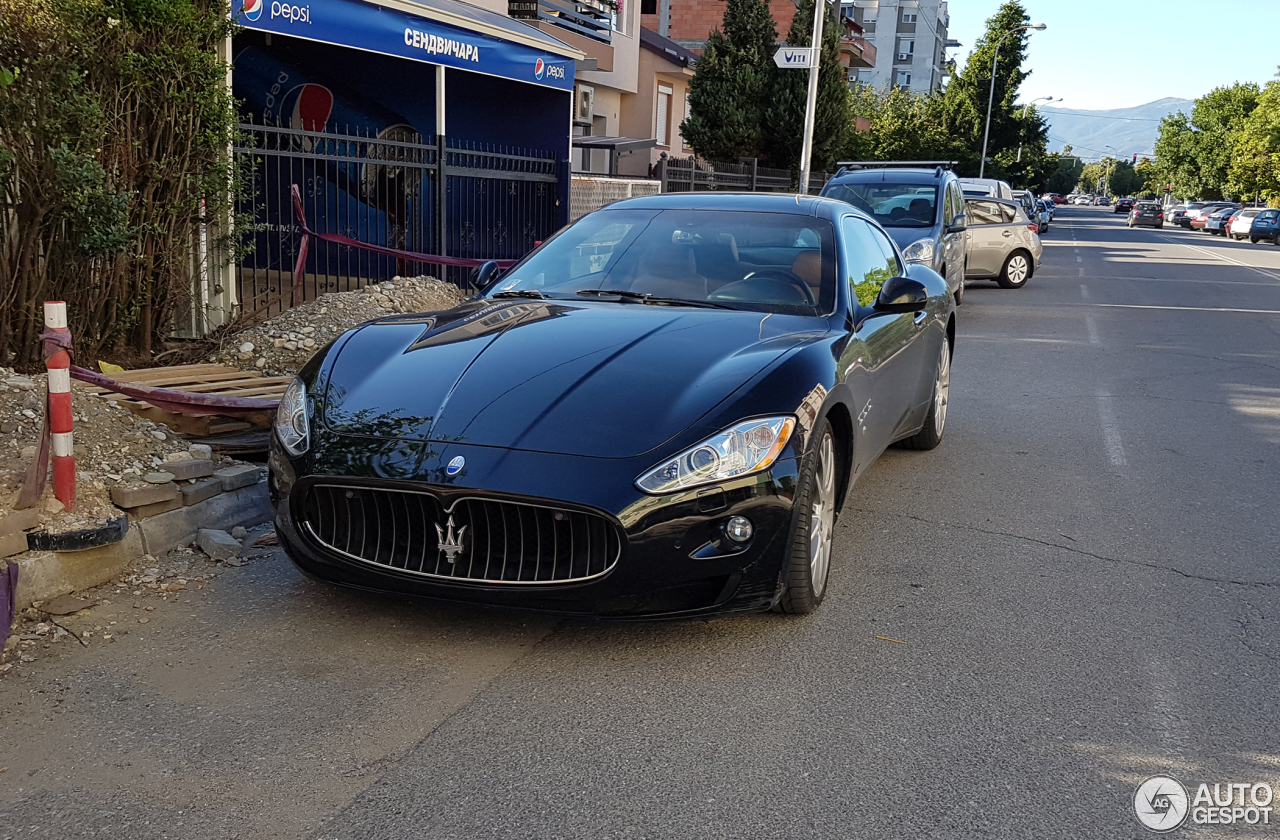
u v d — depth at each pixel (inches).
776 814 103.1
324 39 356.2
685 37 1504.7
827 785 108.7
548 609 129.3
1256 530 202.8
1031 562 181.3
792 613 150.2
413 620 145.9
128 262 245.8
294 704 122.1
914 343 215.3
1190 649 146.6
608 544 128.0
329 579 139.1
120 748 111.7
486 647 138.6
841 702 127.2
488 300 181.5
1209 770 114.8
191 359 261.7
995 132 2297.0
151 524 162.7
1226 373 390.9
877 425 188.7
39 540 144.5
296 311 285.4
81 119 209.0
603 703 124.8
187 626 141.9
